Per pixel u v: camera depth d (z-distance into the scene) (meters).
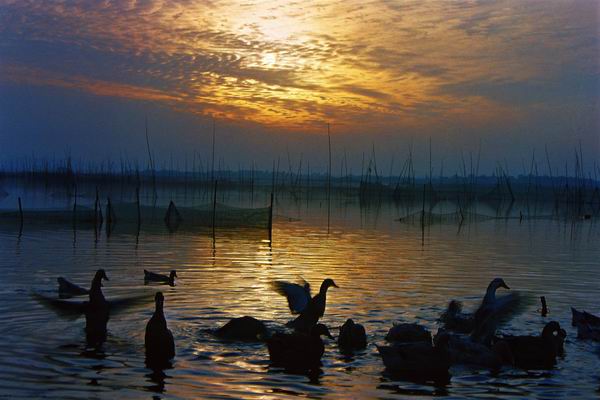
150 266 26.77
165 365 13.25
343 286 22.69
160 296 14.17
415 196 129.38
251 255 31.42
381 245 37.62
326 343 15.55
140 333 15.81
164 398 11.23
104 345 14.65
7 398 11.03
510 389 12.45
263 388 12.02
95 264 27.02
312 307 16.45
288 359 13.90
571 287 23.58
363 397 11.72
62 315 16.19
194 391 11.66
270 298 20.14
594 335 16.41
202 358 13.87
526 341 14.84
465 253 34.00
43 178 144.38
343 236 43.53
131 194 110.62
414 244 38.66
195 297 20.17
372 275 25.33
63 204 75.38
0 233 40.78
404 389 12.28
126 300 16.61
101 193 109.25
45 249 32.25
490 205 109.38
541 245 39.47
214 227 48.69
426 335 15.67
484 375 13.46
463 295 21.38
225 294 20.70
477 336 15.88
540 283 24.36
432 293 21.66
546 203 120.12
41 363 13.12
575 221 66.00
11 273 24.05
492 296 17.34
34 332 15.56
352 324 15.45
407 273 26.05
